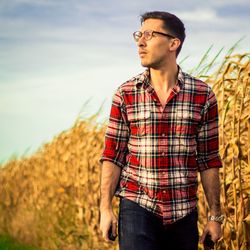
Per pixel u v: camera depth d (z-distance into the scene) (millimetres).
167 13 4055
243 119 4645
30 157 11523
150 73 4082
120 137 4086
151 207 3955
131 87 4051
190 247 4051
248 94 4723
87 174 8531
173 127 3984
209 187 4137
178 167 3979
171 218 3959
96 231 8312
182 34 4094
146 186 3975
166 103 3986
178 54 4113
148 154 3982
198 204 5168
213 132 4098
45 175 10453
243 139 4770
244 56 4785
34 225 10266
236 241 4648
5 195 12125
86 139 8867
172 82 4047
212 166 4121
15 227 11078
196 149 4141
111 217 4035
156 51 4023
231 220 4789
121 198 4047
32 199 11047
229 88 4902
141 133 4004
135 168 4020
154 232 3971
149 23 4055
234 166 4699
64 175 9422
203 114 4047
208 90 4062
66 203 9344
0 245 10789
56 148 9875
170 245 4047
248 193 4641
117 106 4078
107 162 4090
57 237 9258
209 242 4145
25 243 10414
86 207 8516
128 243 3959
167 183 3961
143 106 4004
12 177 12133
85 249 8477
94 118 8930
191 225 4027
